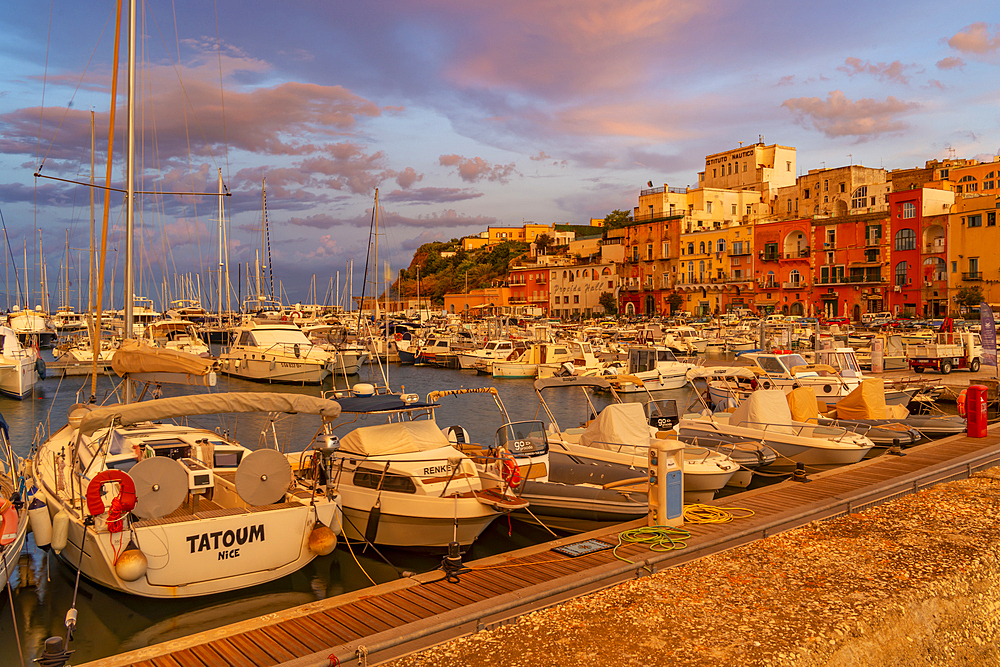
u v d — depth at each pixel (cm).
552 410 2859
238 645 686
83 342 4006
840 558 842
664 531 983
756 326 6022
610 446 1418
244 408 953
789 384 2228
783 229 8188
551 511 1180
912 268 7088
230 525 920
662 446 1018
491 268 13900
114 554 853
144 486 895
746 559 844
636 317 9038
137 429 1323
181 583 891
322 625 730
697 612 688
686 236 9300
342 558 1118
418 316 9038
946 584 767
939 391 2614
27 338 4778
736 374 1948
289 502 1002
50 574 1045
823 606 700
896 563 823
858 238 7531
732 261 8750
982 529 953
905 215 7144
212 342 6838
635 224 10019
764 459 1480
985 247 6512
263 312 6506
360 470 1154
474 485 1123
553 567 885
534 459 1283
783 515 1011
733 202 9781
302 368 3422
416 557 1110
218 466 1177
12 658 799
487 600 757
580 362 3956
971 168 9012
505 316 8944
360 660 587
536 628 655
